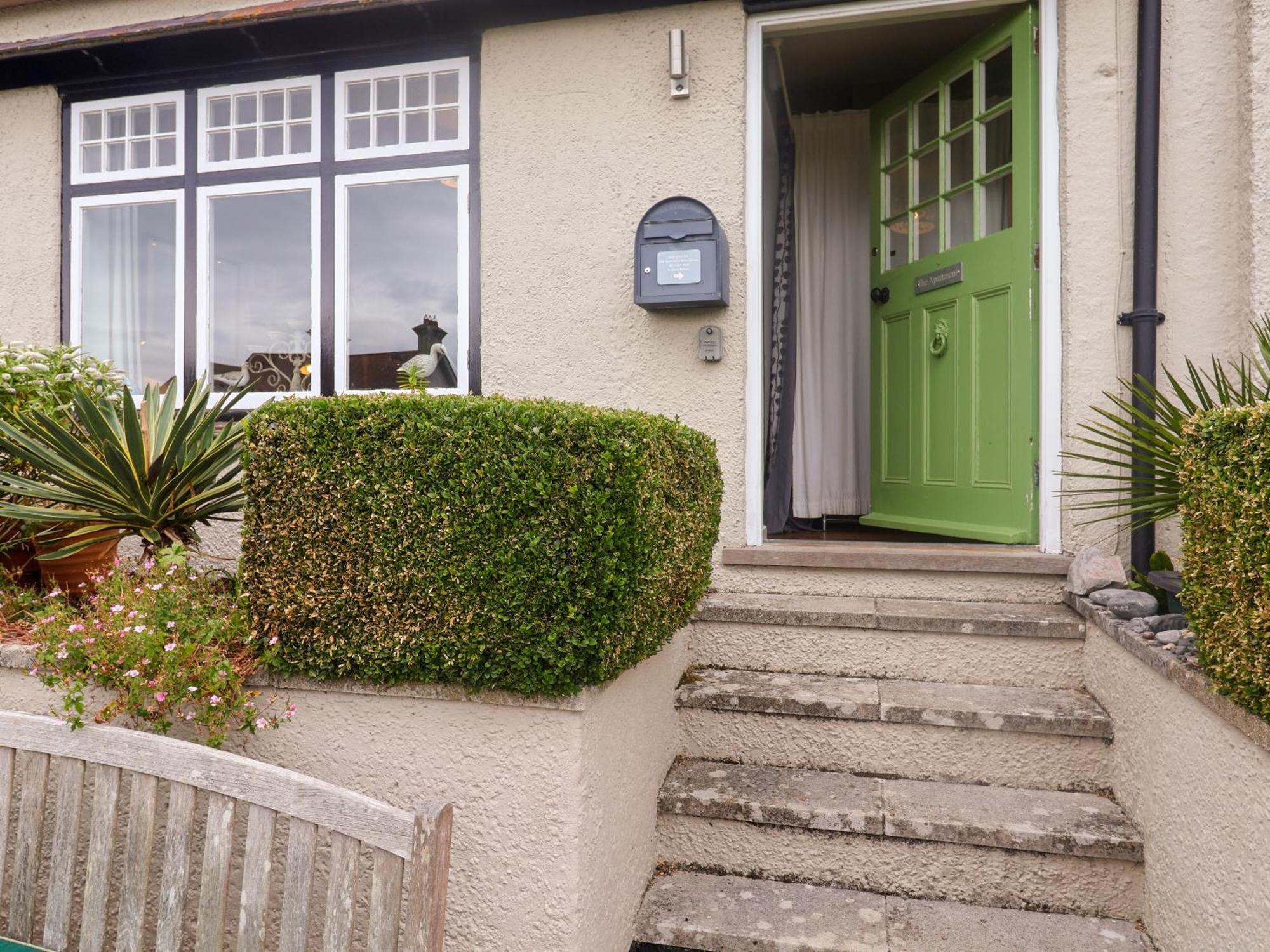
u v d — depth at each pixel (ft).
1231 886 6.23
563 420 6.33
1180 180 11.13
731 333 12.44
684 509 7.82
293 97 14.30
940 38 15.12
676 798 8.82
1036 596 11.07
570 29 13.01
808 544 12.91
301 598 6.83
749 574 11.86
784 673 10.73
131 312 15.03
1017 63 12.17
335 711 7.09
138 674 6.63
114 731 5.94
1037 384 11.93
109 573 8.84
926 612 10.62
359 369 14.12
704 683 10.25
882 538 15.11
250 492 6.97
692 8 12.58
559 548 6.31
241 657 7.24
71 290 15.07
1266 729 5.62
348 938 5.02
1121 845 7.95
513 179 13.21
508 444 6.38
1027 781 9.14
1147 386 9.72
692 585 8.50
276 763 7.20
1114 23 11.36
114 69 14.65
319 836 7.16
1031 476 11.91
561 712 6.61
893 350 15.43
